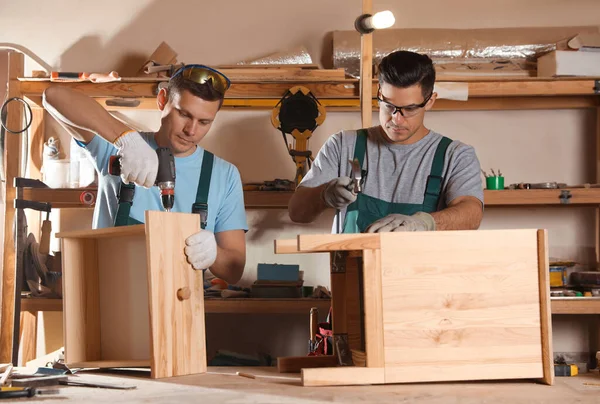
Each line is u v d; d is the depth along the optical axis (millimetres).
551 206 3752
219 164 2102
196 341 1552
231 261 2008
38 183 3340
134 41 3840
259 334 3709
